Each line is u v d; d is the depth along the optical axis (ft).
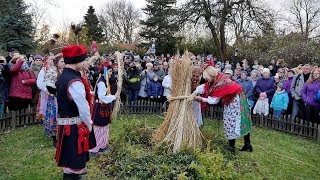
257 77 35.17
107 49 107.86
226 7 89.61
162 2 107.24
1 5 57.41
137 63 35.88
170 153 19.80
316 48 75.25
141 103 35.73
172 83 21.81
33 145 23.00
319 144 27.25
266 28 90.53
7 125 27.22
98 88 19.92
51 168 18.98
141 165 18.13
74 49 13.65
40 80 22.79
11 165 19.21
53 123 22.35
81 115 13.52
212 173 16.65
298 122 29.73
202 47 101.71
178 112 21.30
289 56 73.56
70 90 13.34
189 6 91.61
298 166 21.47
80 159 13.78
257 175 19.29
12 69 27.30
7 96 27.61
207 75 21.21
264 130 31.48
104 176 17.79
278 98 31.63
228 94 21.11
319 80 29.12
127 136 22.50
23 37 70.54
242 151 23.50
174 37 104.83
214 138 23.48
